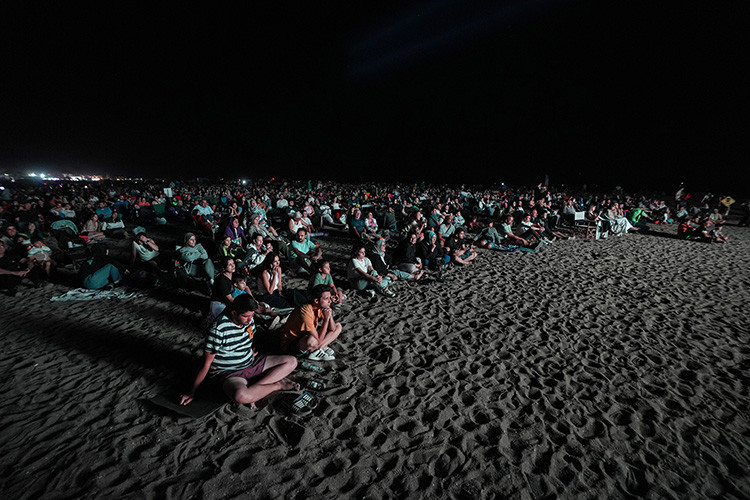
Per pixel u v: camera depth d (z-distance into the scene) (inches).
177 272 258.2
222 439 122.0
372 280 267.0
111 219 443.5
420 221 449.4
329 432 127.6
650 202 831.7
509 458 119.2
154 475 107.0
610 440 128.6
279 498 101.4
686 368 176.6
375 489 105.9
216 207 724.7
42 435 121.0
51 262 284.2
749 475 114.7
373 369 169.0
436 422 134.8
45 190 1032.2
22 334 191.6
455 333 209.5
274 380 142.7
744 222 687.1
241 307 130.6
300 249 319.3
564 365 177.6
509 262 378.0
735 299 273.6
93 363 165.3
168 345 183.2
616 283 310.2
